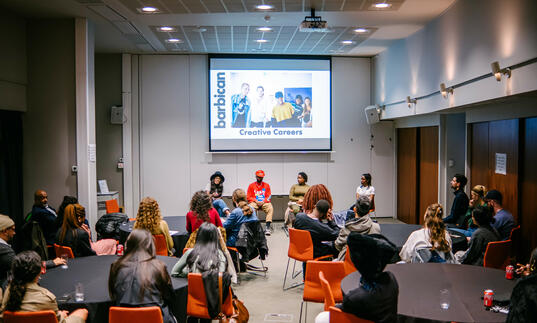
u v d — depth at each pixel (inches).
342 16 263.1
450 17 245.1
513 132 235.1
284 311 188.5
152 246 124.6
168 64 384.8
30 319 108.7
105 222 239.3
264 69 388.5
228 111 387.5
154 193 388.2
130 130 382.6
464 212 247.4
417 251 158.9
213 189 354.0
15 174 264.5
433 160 330.3
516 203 233.6
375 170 407.2
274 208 402.6
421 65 291.7
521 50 175.8
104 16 264.4
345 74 401.4
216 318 135.9
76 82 268.8
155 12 254.7
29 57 270.2
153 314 112.1
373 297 96.4
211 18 267.7
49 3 238.4
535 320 84.1
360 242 98.0
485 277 137.3
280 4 238.5
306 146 395.2
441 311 110.7
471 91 222.8
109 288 121.6
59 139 271.3
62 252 172.9
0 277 145.4
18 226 265.6
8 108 253.3
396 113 345.4
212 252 143.1
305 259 198.8
